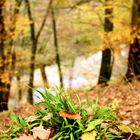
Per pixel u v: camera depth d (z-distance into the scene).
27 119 4.97
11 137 4.80
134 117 6.46
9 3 11.96
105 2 12.16
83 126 4.53
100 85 11.21
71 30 18.39
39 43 19.62
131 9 11.91
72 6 15.11
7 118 8.16
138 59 11.20
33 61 15.72
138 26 10.93
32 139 4.48
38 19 18.48
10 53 12.97
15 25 11.92
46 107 5.00
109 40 11.35
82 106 4.80
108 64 12.78
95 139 4.49
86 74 19.30
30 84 15.70
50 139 4.47
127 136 4.70
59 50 18.97
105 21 12.38
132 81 10.59
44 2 18.70
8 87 11.84
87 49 15.93
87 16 15.48
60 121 4.64
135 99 8.16
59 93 4.90
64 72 20.77
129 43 11.20
